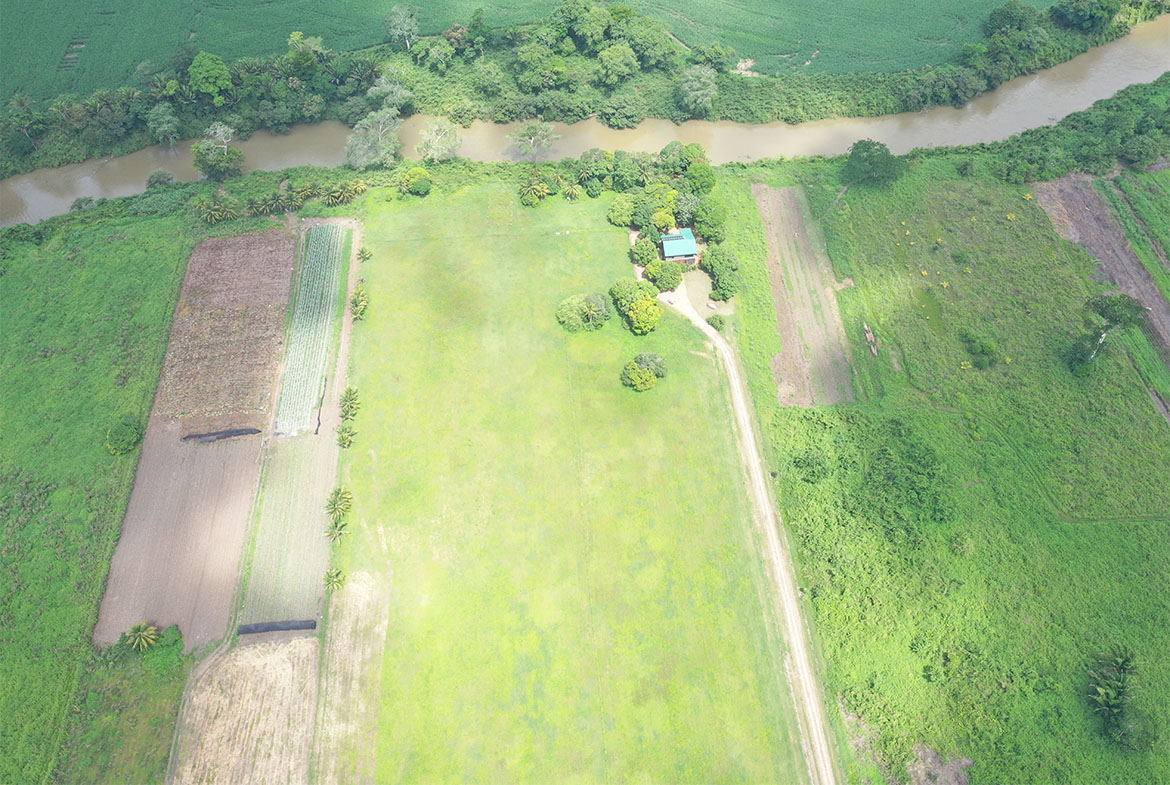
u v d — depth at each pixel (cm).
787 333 10188
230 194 11638
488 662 7856
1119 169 11731
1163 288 10319
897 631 7856
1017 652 7681
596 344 10025
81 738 7438
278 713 7612
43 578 8275
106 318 10225
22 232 11025
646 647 7931
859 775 7244
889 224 11244
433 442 9219
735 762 7362
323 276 10688
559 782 7294
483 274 10719
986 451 8988
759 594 8238
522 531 8619
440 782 7294
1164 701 7362
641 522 8669
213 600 8225
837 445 9106
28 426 9300
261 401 9575
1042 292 10344
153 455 9175
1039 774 7075
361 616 8112
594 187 11519
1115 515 8488
